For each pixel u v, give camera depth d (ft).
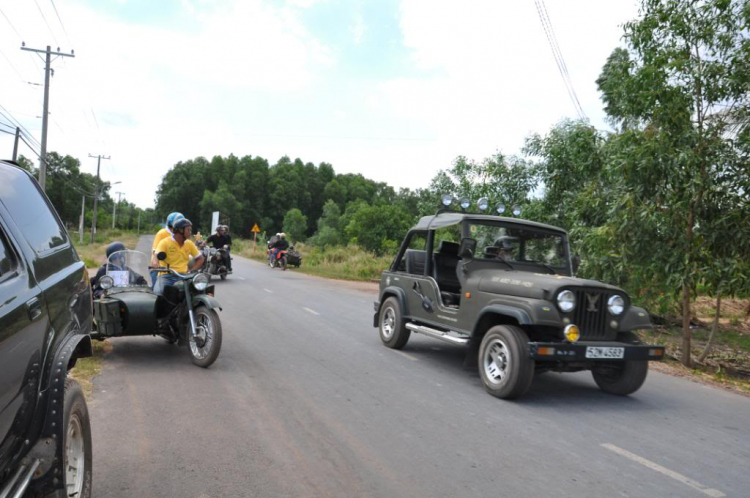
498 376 19.39
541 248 23.76
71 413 8.81
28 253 8.91
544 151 46.47
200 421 15.39
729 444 15.62
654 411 18.86
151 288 23.67
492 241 23.09
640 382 20.17
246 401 17.44
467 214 23.70
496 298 20.08
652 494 11.94
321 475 12.21
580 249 34.88
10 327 7.14
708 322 48.24
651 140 26.91
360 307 43.88
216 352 20.99
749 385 24.77
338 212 307.37
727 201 26.76
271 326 32.14
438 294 23.77
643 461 13.88
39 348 8.09
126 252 24.11
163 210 409.49
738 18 26.23
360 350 26.61
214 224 164.25
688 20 27.07
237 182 402.11
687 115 26.76
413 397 18.85
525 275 20.33
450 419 16.61
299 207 431.02
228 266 62.85
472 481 12.21
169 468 12.23
